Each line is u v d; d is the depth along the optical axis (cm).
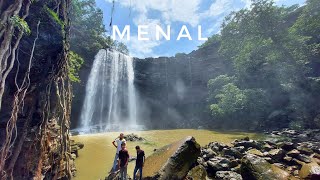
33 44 721
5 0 618
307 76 3017
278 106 3019
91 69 4253
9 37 616
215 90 3794
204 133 2741
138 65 4850
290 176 949
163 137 2438
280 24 3177
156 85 4800
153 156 1123
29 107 748
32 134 749
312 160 1163
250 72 3472
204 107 4266
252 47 3316
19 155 716
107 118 4434
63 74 936
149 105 4866
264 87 3291
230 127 3219
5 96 685
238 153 1323
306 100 2706
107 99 4466
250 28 3266
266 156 1257
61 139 929
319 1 3031
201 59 4634
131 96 4741
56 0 803
